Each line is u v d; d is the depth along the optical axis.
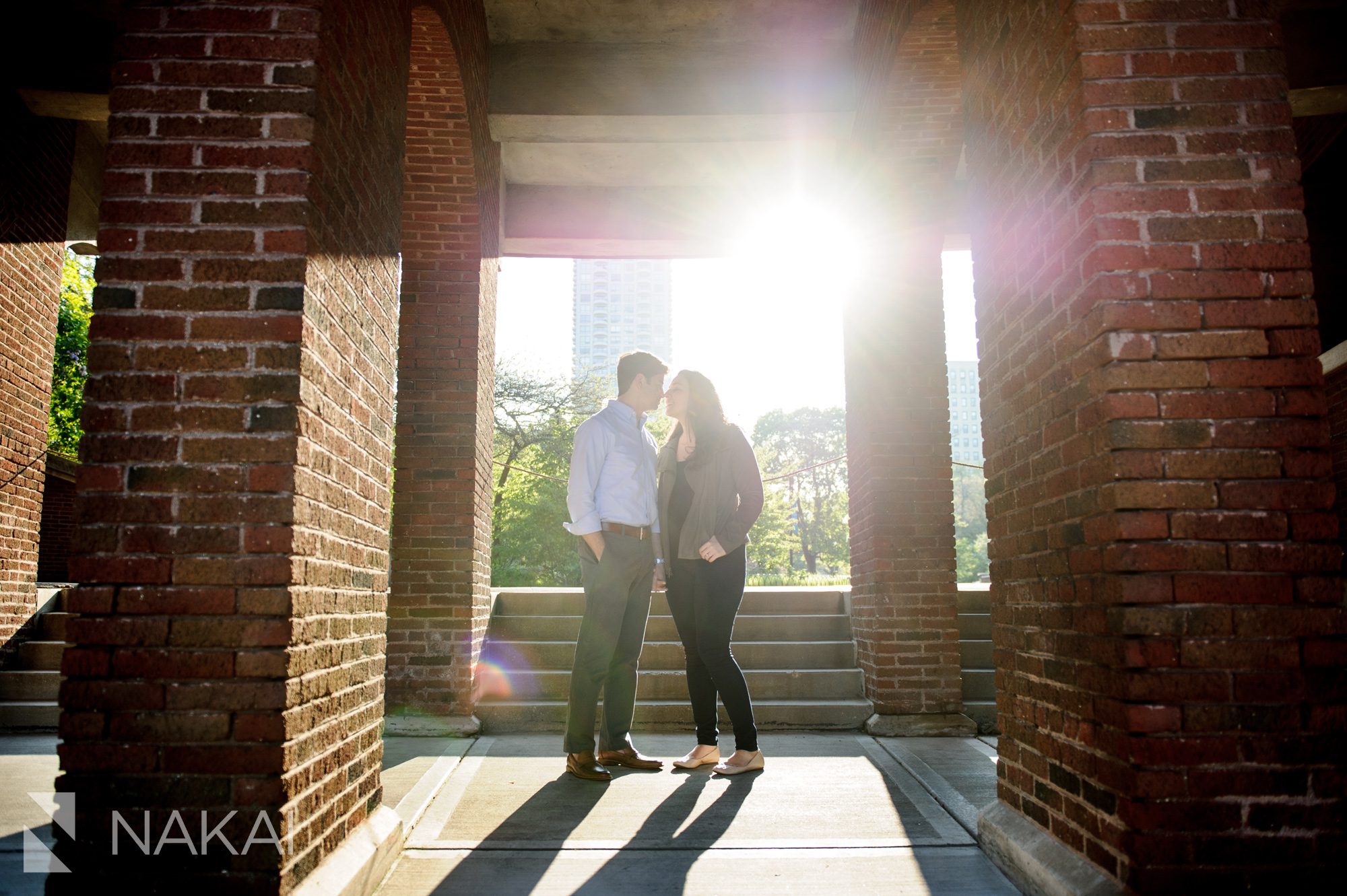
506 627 6.06
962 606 6.44
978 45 3.10
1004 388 2.82
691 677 4.11
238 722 1.98
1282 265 2.12
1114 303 2.10
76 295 18.55
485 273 5.62
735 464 4.02
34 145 5.79
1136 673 1.98
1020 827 2.61
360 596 2.61
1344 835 1.94
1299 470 2.04
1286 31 5.60
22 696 5.52
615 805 3.41
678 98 5.85
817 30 5.80
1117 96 2.19
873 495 5.33
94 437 2.08
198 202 2.18
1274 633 1.99
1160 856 1.93
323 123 2.30
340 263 2.46
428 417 5.29
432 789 3.61
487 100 5.71
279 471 2.07
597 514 3.81
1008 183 2.78
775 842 2.95
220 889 1.95
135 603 2.02
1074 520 2.27
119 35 2.24
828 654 5.82
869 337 5.49
